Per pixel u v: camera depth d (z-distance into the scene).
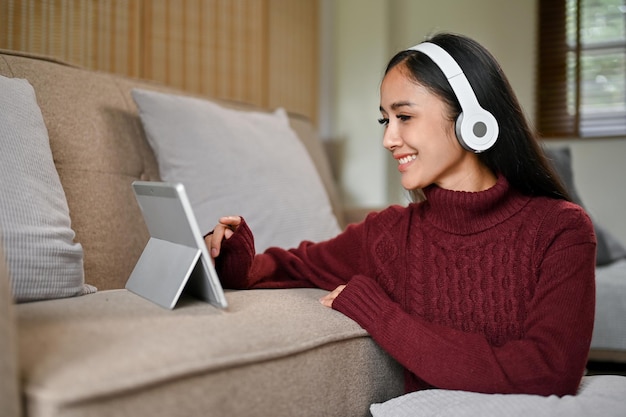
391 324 1.02
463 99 1.08
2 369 0.62
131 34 2.12
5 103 1.14
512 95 1.15
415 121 1.11
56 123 1.48
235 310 0.94
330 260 1.32
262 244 1.63
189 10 2.36
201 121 1.69
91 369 0.67
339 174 3.09
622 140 3.04
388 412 0.96
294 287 1.31
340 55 3.09
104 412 0.65
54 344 0.73
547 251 1.06
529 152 1.14
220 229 1.19
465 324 1.10
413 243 1.18
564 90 3.13
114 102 1.66
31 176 1.08
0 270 0.67
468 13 3.24
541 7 3.18
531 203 1.12
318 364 0.92
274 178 1.74
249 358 0.80
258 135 1.83
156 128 1.63
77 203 1.44
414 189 1.17
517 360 0.95
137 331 0.79
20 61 1.49
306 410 0.89
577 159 3.11
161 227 1.05
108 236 1.48
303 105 2.97
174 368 0.71
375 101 3.02
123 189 1.56
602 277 2.00
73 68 1.62
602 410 0.89
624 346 1.88
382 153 3.01
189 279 1.00
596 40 3.11
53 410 0.62
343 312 1.07
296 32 2.91
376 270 1.21
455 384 0.96
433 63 1.10
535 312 1.01
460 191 1.11
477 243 1.12
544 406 0.88
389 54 3.29
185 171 1.62
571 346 0.96
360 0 3.05
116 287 1.47
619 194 3.04
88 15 1.98
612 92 3.08
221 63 2.50
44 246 1.02
